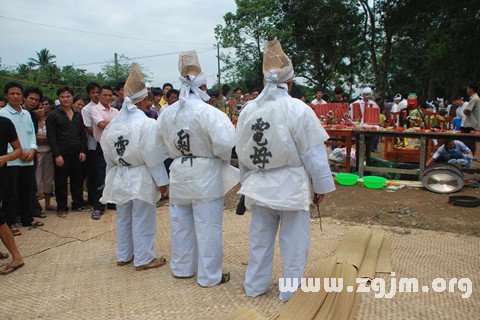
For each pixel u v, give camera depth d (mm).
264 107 3188
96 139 6160
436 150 8883
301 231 3314
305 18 23297
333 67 24828
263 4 21828
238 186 7707
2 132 4258
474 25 17094
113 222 5934
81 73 31328
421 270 3959
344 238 4707
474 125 8039
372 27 22469
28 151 5582
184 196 3717
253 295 3547
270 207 3213
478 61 17594
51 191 6605
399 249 4504
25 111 5648
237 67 24438
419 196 6777
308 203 3199
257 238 3471
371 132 7668
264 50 3350
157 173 4055
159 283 3873
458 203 6141
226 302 3461
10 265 4234
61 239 5215
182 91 3654
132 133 4023
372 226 5324
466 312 3180
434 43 18406
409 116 8891
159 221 5844
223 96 10781
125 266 4332
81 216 6277
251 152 3270
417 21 20812
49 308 3420
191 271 3988
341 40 23875
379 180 7301
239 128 3359
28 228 5676
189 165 3684
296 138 3115
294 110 3098
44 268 4293
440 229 5188
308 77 25797
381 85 22562
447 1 18281
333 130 8047
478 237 4863
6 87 5445
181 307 3381
